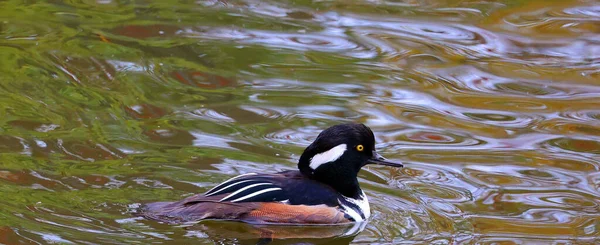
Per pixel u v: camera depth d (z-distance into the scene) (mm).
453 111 15094
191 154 13039
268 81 16031
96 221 10750
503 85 16141
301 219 11117
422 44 17797
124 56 16797
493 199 12148
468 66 16906
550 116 14961
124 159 12750
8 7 19016
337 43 17781
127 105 14828
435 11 19531
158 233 10531
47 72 15961
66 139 13359
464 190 12414
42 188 11633
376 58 17125
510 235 11102
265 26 18500
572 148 13789
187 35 17906
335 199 11438
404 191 12367
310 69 16594
